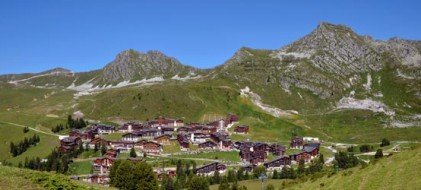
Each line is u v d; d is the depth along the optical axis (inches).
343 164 7126.0
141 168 5009.8
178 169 7135.8
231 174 6565.0
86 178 7091.5
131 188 4955.7
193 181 5654.5
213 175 6934.1
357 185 3166.8
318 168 6801.2
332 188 3371.1
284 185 4690.0
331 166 7214.6
